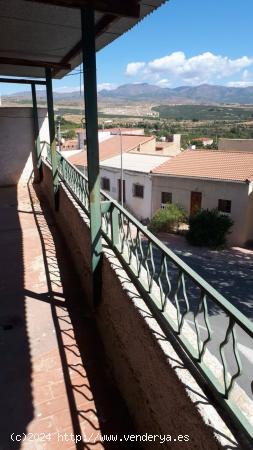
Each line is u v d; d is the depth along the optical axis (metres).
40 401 2.99
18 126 10.00
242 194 15.73
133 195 20.47
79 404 2.98
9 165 10.09
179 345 2.23
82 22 3.25
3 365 3.39
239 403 1.74
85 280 4.56
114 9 3.20
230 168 16.78
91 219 3.65
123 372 3.04
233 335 1.65
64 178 6.87
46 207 8.34
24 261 5.51
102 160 22.91
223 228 15.26
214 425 1.66
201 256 14.19
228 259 13.79
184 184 17.58
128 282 3.04
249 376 5.50
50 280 4.95
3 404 2.96
